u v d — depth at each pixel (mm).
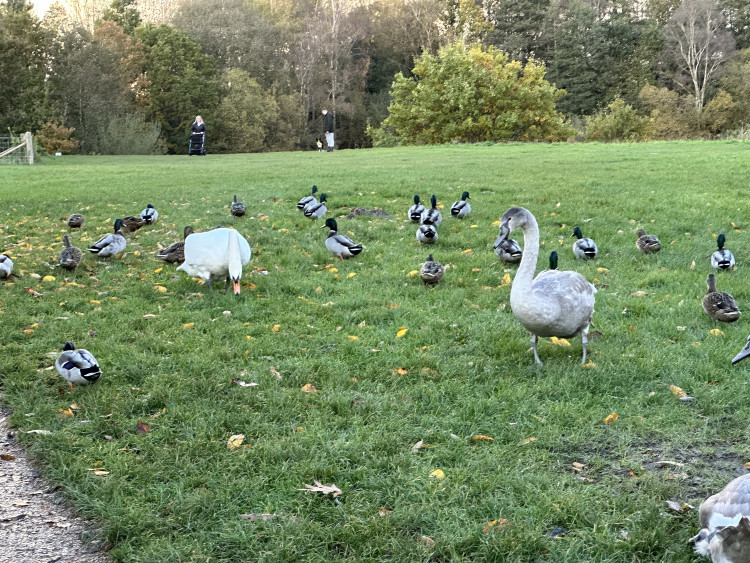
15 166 26359
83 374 5270
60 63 48125
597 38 64250
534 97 45594
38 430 4711
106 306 7512
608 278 8516
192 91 57438
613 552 3500
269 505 3910
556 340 6430
